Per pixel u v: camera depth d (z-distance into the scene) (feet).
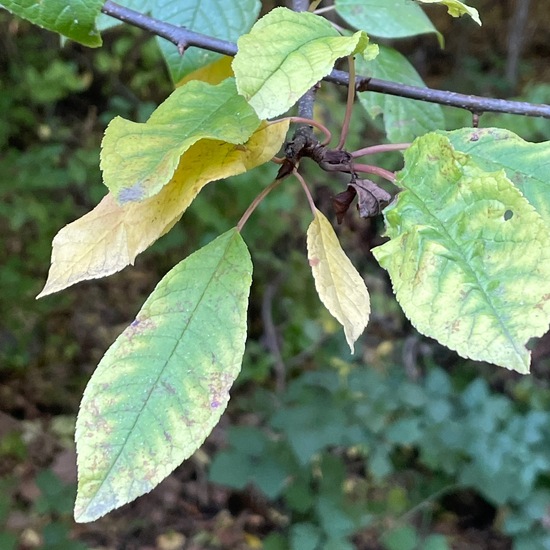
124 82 4.27
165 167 0.56
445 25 5.44
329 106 2.91
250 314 3.67
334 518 2.26
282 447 2.45
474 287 0.51
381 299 3.44
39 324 3.67
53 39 4.03
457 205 0.54
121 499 0.53
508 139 0.65
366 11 1.13
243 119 0.61
